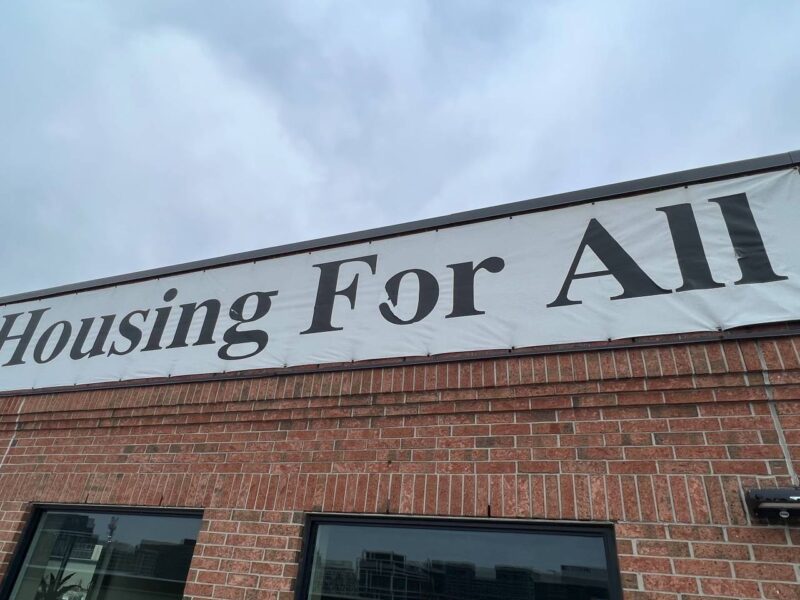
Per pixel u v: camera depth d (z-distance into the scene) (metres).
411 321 4.36
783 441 3.04
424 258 4.62
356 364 4.35
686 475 3.12
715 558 2.88
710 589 2.82
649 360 3.50
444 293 4.37
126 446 4.85
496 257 4.35
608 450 3.34
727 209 3.82
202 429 4.64
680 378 3.38
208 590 3.82
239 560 3.86
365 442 3.98
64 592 4.50
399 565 3.59
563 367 3.69
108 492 4.64
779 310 3.36
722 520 2.95
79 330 5.97
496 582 3.32
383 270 4.73
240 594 3.73
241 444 4.40
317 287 4.94
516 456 3.52
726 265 3.63
